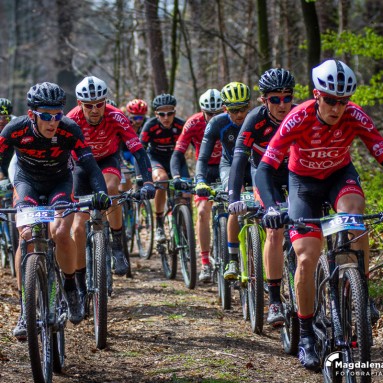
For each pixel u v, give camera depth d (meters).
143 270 16.92
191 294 14.00
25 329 8.40
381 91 20.23
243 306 11.84
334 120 8.07
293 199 8.74
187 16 36.22
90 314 12.10
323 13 29.72
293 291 9.45
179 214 14.84
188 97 41.69
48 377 8.27
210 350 9.95
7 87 55.25
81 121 12.43
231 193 9.71
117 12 32.19
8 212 8.57
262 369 9.12
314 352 8.52
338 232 7.82
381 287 11.58
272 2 35.12
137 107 17.97
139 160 11.98
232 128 12.31
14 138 9.25
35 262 8.17
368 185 18.69
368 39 21.08
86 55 37.47
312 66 21.09
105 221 12.02
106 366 9.25
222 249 12.47
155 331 11.02
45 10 38.91
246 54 32.78
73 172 12.60
